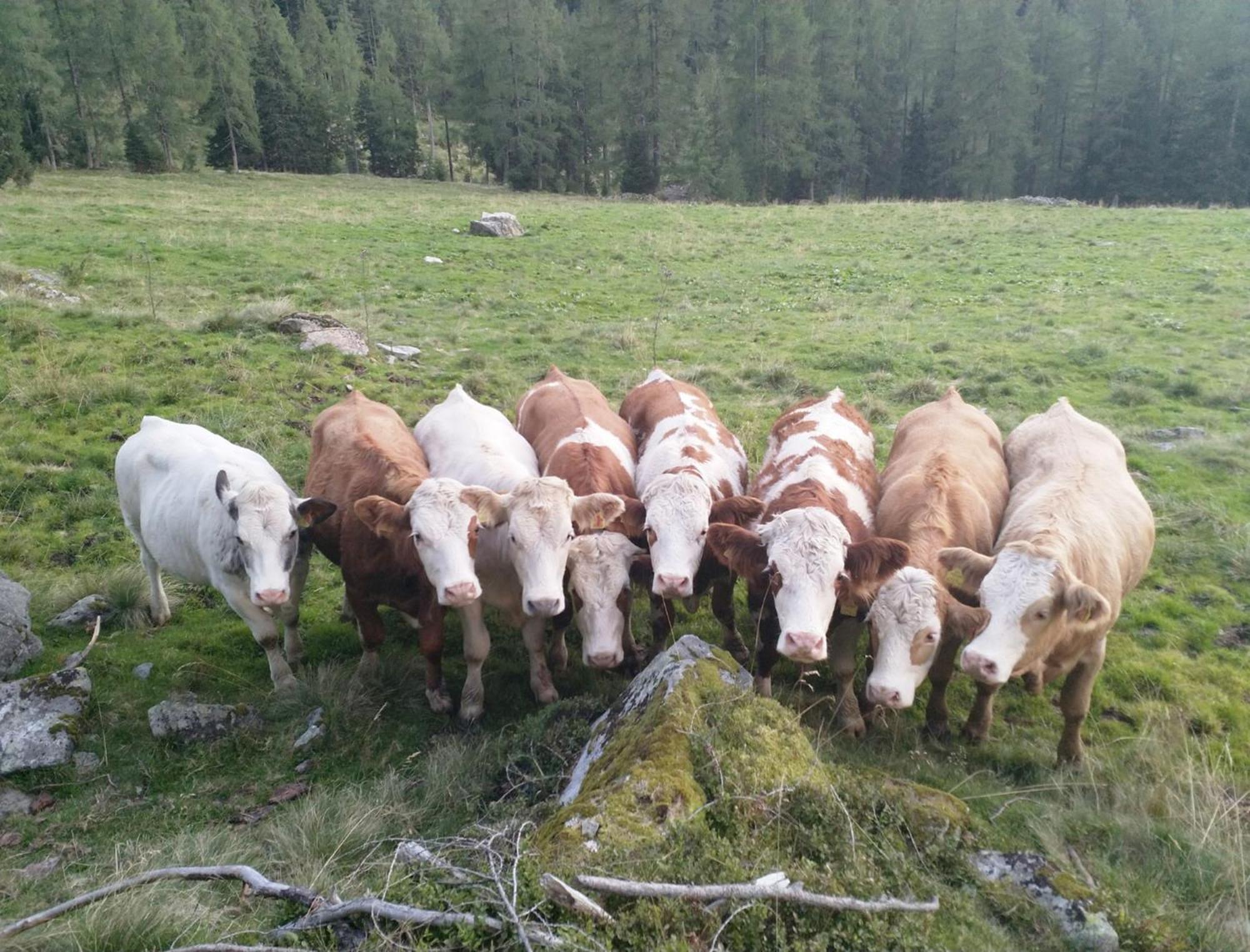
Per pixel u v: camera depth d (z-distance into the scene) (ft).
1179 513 28.84
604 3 207.10
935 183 192.75
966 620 17.16
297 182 171.32
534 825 14.08
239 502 19.11
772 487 22.80
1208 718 20.21
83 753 18.71
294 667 22.48
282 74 213.87
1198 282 61.72
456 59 209.05
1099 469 21.63
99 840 16.52
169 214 88.28
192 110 203.82
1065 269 69.87
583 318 58.08
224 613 24.85
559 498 19.13
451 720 20.36
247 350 42.27
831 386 43.16
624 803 12.93
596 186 216.13
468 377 42.50
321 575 27.17
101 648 22.59
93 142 179.52
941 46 197.26
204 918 12.78
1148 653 22.65
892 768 17.83
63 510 28.89
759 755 14.35
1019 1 204.03
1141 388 40.11
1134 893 13.91
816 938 11.22
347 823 15.47
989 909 12.89
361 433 22.71
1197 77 174.50
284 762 18.74
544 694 20.84
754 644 23.47
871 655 19.63
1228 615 24.09
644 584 21.30
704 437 25.46
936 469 21.20
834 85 194.59
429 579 18.72
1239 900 13.71
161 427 24.53
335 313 53.26
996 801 16.60
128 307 50.08
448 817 16.01
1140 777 17.53
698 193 178.81
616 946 10.93
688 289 67.87
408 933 10.91
